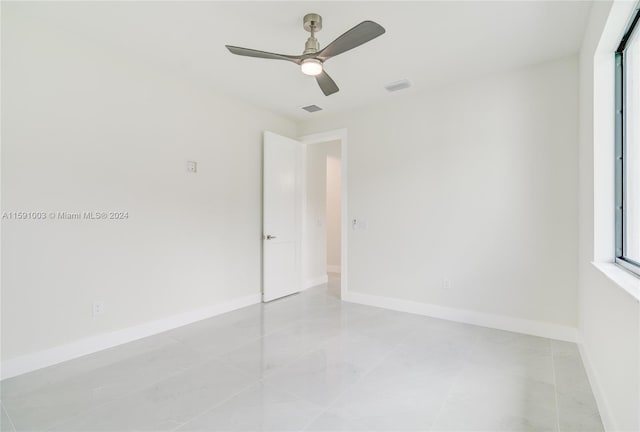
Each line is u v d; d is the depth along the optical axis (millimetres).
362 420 1690
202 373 2203
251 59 2801
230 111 3664
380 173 3812
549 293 2822
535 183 2883
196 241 3312
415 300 3559
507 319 3016
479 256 3162
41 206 2285
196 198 3312
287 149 4340
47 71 2312
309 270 4926
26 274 2217
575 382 2061
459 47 2592
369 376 2154
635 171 1872
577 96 2693
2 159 2129
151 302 2924
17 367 2164
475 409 1782
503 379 2104
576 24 2262
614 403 1490
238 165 3771
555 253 2795
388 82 3248
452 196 3312
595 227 2053
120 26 2332
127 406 1814
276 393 1952
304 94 3576
